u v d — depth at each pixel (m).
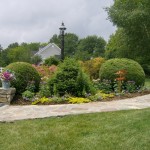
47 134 5.04
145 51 25.56
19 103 8.12
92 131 5.15
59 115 6.29
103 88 10.11
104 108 7.04
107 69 10.62
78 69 8.95
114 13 25.00
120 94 9.20
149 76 28.12
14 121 5.91
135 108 7.05
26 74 9.16
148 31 24.44
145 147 4.37
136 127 5.24
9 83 8.40
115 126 5.38
